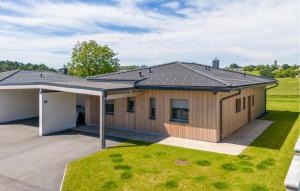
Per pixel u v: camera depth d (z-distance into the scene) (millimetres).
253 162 10930
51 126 16250
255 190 8398
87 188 8688
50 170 10406
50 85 15258
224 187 8648
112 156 11812
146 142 14078
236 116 16844
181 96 14758
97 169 10289
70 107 17484
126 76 18172
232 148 12961
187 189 8562
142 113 16219
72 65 35969
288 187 7000
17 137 15430
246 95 18859
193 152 12312
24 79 19578
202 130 14250
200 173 9836
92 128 17484
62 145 13750
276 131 16688
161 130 15602
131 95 15461
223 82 13438
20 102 20922
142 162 11016
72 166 10641
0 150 12961
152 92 15742
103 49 35625
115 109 17344
